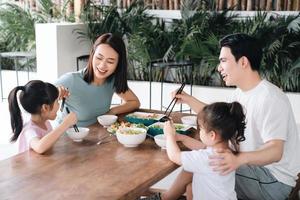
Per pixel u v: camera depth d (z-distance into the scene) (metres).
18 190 1.49
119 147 2.00
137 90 5.84
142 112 2.70
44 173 1.65
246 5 5.60
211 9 5.76
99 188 1.52
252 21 5.31
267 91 2.05
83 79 2.57
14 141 2.11
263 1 5.51
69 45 5.53
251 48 2.09
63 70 5.43
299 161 2.14
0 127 4.65
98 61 2.47
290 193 2.07
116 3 6.32
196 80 5.77
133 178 1.62
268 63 5.10
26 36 6.53
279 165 2.09
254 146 2.12
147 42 5.73
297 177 2.11
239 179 2.15
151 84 5.72
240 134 1.86
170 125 2.06
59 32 5.30
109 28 5.88
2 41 6.86
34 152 1.90
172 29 5.88
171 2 6.00
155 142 2.08
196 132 2.30
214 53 5.39
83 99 2.54
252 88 2.14
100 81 2.59
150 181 1.62
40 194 1.46
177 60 5.64
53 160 1.80
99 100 2.61
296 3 5.37
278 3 5.45
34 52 6.23
